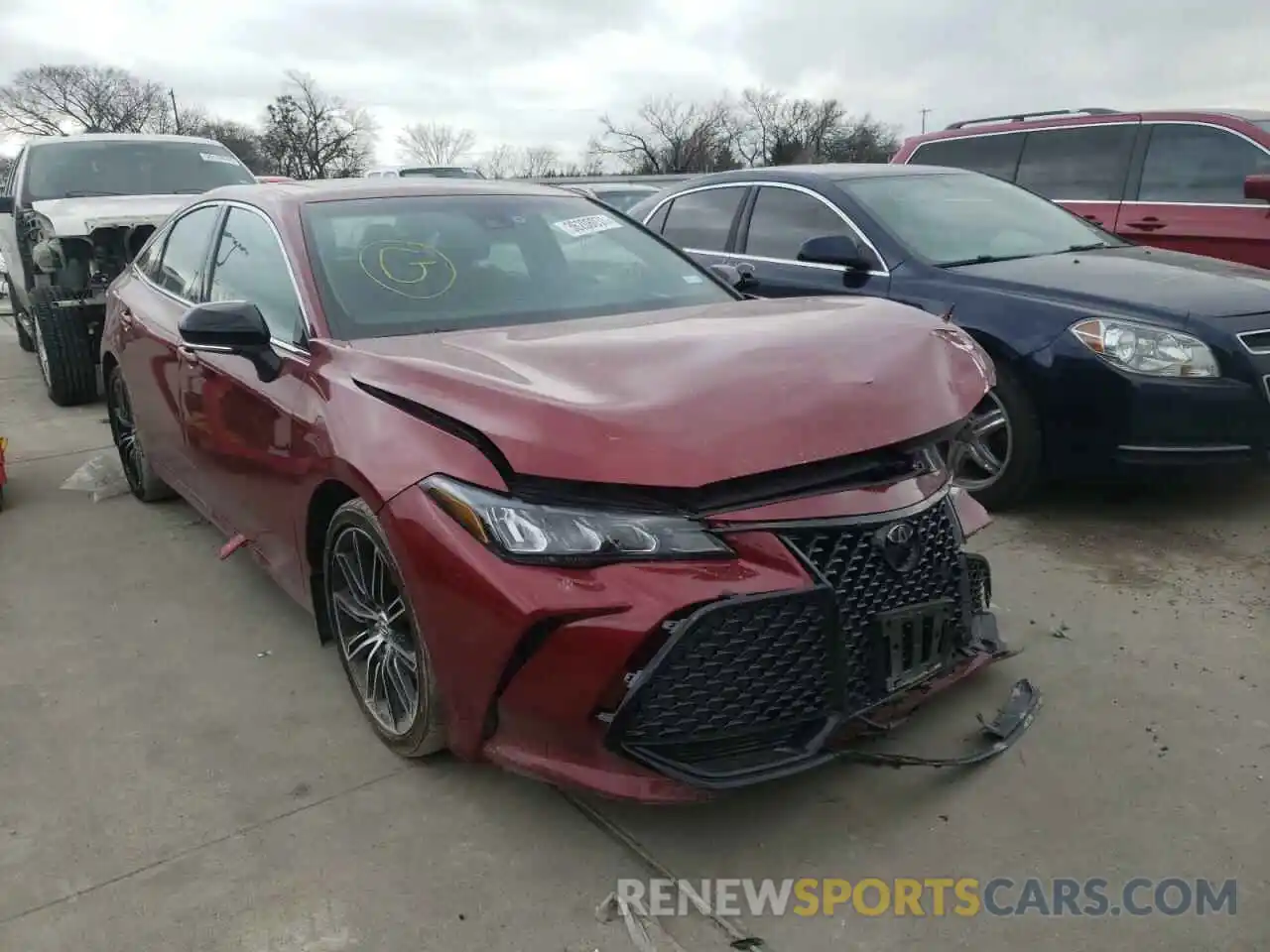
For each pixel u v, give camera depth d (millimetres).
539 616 2291
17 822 2742
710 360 2607
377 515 2621
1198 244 7035
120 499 5418
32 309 7547
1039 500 4930
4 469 5348
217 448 3725
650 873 2504
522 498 2352
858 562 2496
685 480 2285
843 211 5453
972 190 5852
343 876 2514
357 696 3137
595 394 2445
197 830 2697
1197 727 3025
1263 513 4672
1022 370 4508
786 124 59594
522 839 2633
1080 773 2832
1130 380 4250
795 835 2625
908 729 3057
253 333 3174
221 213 4184
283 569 3428
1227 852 2514
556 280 3627
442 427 2545
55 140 8578
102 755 3053
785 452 2385
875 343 2807
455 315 3305
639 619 2266
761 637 2354
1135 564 4160
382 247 3510
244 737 3133
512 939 2307
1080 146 7738
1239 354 4180
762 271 5742
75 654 3688
